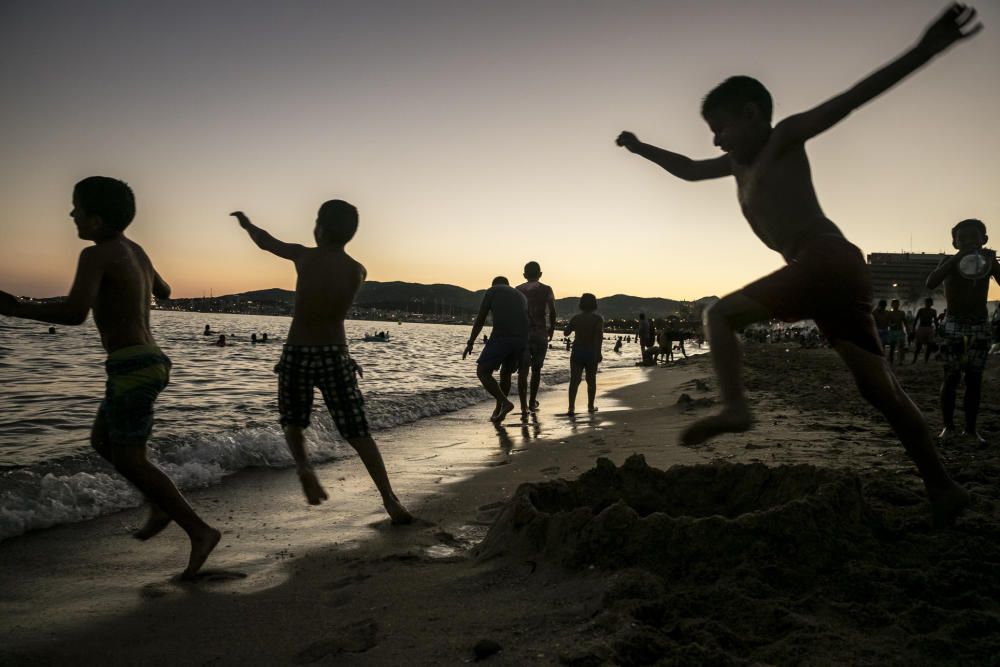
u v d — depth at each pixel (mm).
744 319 2154
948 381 5496
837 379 13820
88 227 2797
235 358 23609
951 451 4875
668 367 21953
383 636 2094
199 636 2205
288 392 3594
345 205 3756
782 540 2340
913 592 2113
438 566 2816
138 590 2646
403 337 76438
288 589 2625
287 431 3602
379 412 8555
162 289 3176
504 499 4055
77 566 2945
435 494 4281
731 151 2445
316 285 3605
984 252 5238
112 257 2730
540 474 4777
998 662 1710
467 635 2041
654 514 2480
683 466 3320
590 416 8719
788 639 1848
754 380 13320
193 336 47750
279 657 2033
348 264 3721
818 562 2283
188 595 2584
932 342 17969
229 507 3998
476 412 9383
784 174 2289
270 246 3826
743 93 2348
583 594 2209
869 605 2020
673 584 2266
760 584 2146
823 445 5391
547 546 2609
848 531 2445
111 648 2135
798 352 32562
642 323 24906
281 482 4711
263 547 3201
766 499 3086
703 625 1935
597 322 8977
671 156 3043
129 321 2793
